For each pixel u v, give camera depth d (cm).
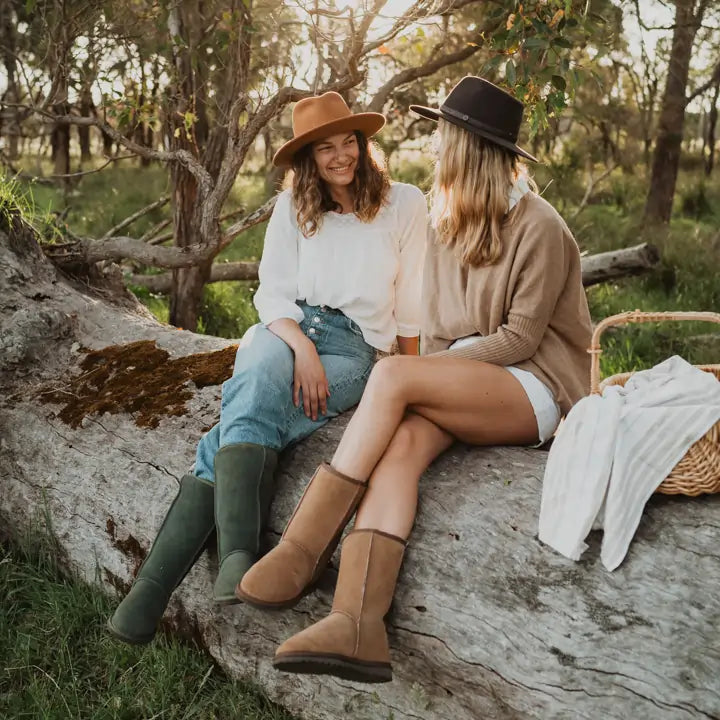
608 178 1230
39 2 570
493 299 258
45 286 407
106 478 309
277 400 265
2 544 339
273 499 270
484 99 254
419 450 243
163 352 360
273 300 292
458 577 229
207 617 272
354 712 244
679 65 960
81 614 294
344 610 217
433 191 271
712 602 200
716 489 220
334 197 294
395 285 302
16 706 259
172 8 495
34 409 345
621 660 201
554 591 216
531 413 253
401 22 441
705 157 1557
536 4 367
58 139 1427
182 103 524
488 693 218
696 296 697
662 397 227
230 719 256
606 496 218
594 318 638
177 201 556
